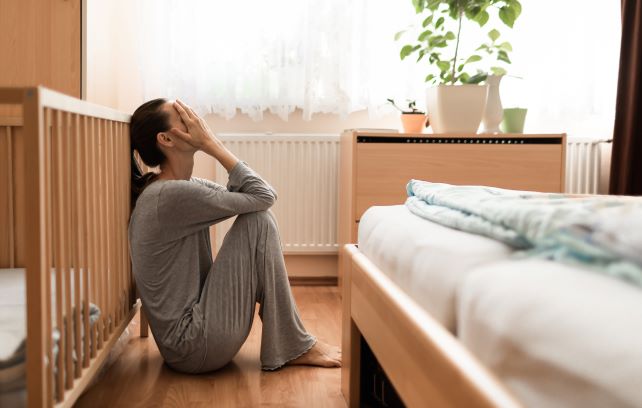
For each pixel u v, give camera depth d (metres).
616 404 0.41
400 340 0.88
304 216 2.81
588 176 2.88
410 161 2.38
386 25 2.76
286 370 1.68
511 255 0.71
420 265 0.88
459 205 0.92
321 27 2.69
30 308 0.91
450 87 2.41
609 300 0.48
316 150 2.79
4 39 1.85
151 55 2.64
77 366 1.16
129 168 1.69
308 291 2.78
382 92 2.79
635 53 2.63
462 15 2.54
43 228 0.91
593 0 2.78
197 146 1.68
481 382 0.56
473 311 0.65
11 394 0.95
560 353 0.47
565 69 2.79
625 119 2.69
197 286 1.63
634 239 0.52
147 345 1.92
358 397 1.41
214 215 1.58
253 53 2.71
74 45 1.87
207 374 1.64
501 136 2.40
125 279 1.67
